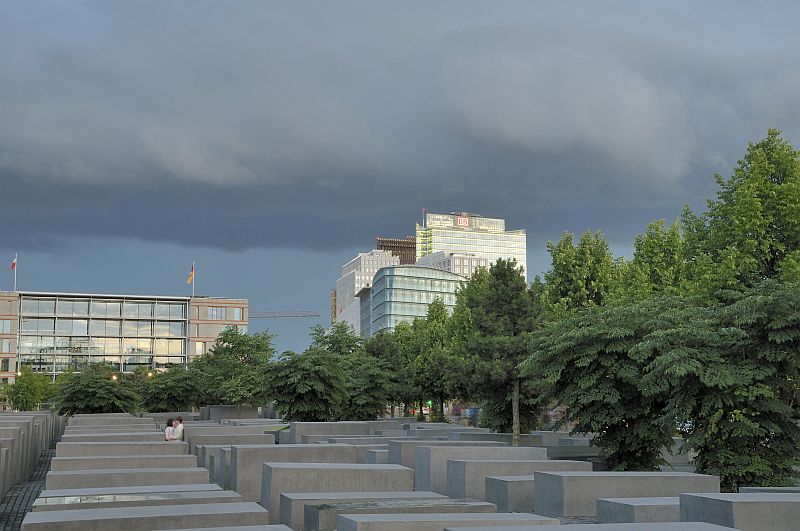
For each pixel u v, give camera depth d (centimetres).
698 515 865
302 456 1631
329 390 3538
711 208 3256
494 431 3209
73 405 4984
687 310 1931
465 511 991
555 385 2102
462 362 3200
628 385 1969
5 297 15100
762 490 1223
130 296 15762
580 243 4162
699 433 1741
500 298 3247
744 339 1770
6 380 14738
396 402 5719
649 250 4081
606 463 2100
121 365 15600
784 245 2981
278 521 1286
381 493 1139
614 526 624
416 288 18238
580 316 2064
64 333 15450
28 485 2509
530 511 1370
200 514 884
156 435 2420
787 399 1772
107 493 1091
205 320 16000
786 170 3081
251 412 5375
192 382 5591
